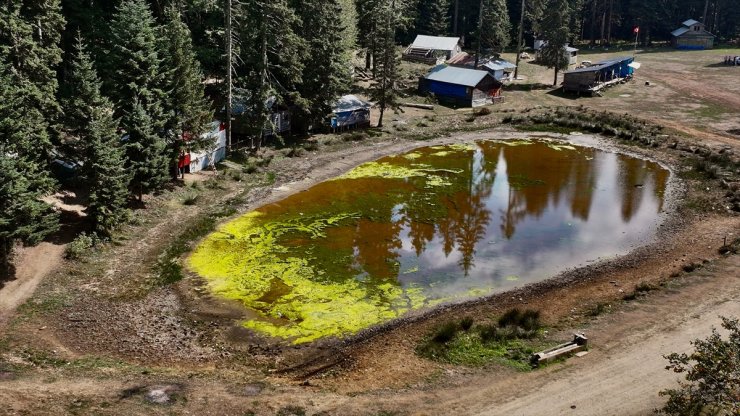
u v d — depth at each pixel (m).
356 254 32.50
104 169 30.91
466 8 103.94
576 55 92.69
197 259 31.23
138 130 34.34
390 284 29.20
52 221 29.20
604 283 29.25
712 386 15.84
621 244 34.12
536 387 20.36
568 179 46.06
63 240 30.84
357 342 24.16
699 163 46.94
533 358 22.02
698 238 34.25
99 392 19.69
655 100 69.56
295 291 28.27
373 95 58.22
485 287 29.06
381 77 62.00
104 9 51.09
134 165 34.75
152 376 21.14
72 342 23.27
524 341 23.66
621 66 79.44
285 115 52.16
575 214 38.94
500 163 49.97
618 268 30.97
